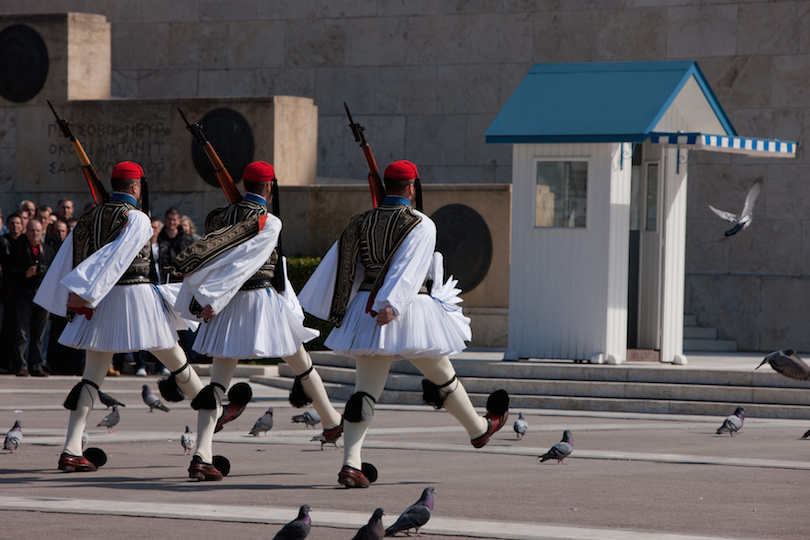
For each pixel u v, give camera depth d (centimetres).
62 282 1736
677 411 2916
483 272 4047
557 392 3039
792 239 4419
